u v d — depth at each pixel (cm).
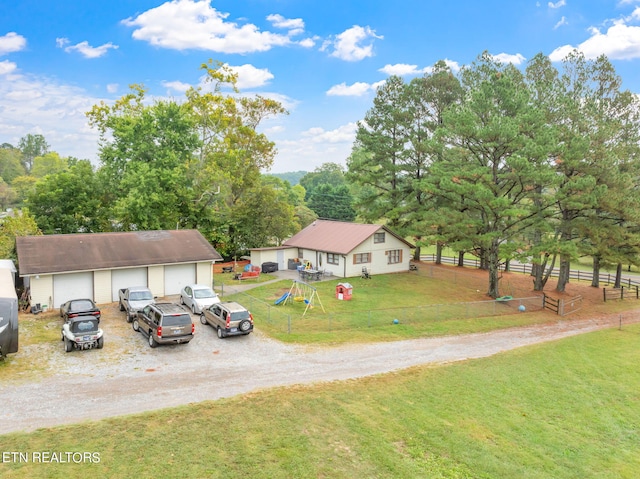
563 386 1836
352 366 1902
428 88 4681
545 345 2412
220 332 2208
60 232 4241
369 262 4238
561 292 4081
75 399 1466
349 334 2381
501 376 1877
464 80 4244
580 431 1466
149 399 1480
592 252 3466
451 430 1370
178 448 1173
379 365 1931
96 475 1045
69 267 2747
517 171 3059
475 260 6078
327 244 4284
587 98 3556
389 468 1145
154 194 3962
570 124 3431
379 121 4831
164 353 1970
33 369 1734
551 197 3152
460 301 3406
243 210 4897
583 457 1305
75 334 1941
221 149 4978
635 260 3409
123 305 2627
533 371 1980
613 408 1667
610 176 3119
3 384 1577
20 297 2847
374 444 1253
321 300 3173
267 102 5706
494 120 3036
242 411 1403
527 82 4122
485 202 3206
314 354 2042
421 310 2969
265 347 2109
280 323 2520
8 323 1762
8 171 14900
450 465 1186
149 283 3070
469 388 1717
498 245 3541
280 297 3098
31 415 1338
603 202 3159
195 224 4744
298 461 1148
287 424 1333
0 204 10450
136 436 1222
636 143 3653
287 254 4538
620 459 1317
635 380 1966
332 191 9825
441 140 3859
